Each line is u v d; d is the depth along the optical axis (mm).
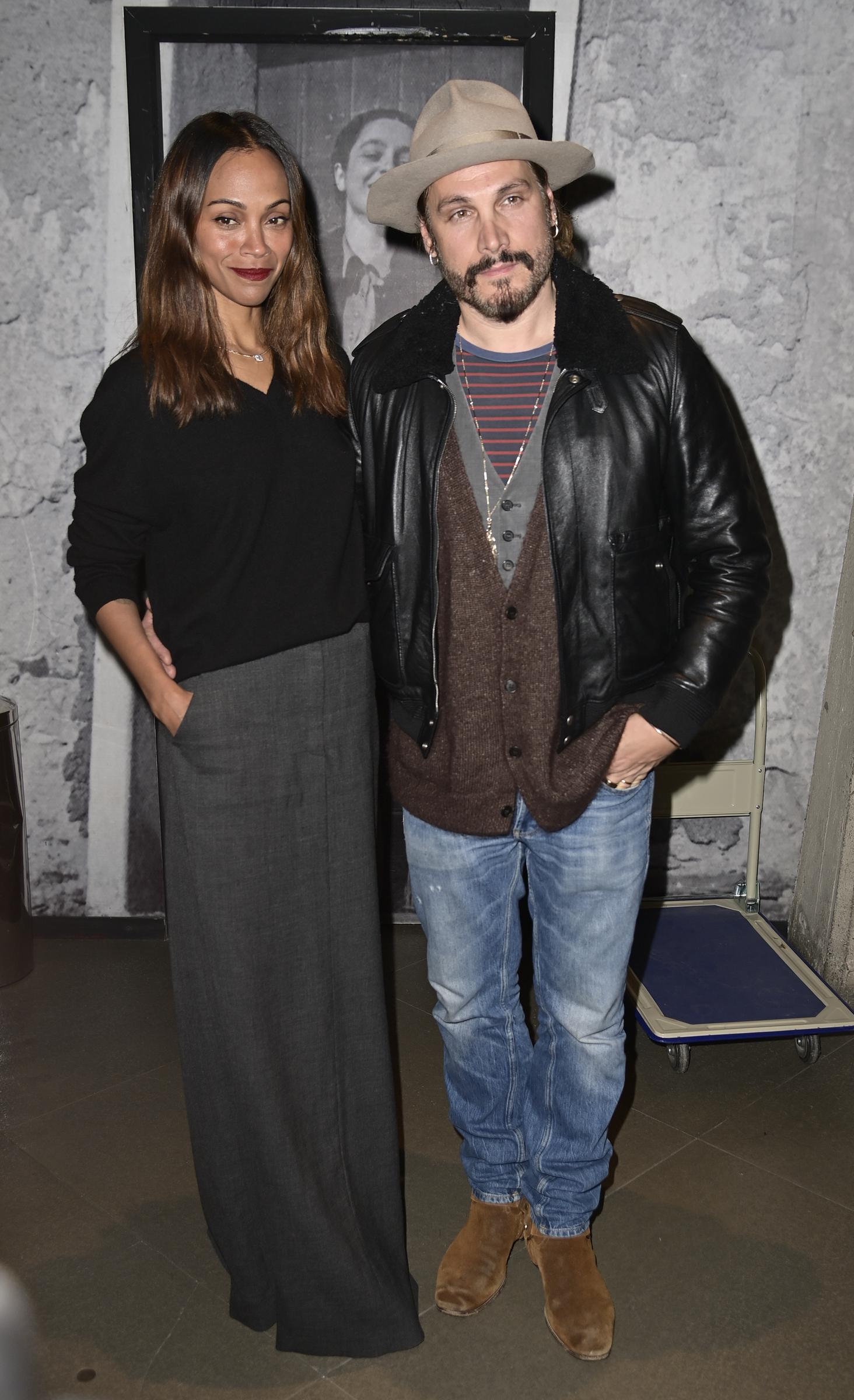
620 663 1685
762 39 2627
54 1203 2145
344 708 1707
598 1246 2023
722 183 2717
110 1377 1763
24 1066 2586
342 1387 1747
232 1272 1846
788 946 2830
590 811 1705
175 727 1616
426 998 2863
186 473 1579
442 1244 2051
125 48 2648
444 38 2639
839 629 2895
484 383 1683
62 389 2867
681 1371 1761
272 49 2678
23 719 3068
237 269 1598
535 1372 1771
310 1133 1770
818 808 2982
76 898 3193
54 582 2982
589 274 1671
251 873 1646
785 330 2799
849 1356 1782
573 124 2695
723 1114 2408
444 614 1717
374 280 2832
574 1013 1785
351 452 1751
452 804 1758
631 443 1633
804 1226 2070
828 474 2879
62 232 2766
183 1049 1749
